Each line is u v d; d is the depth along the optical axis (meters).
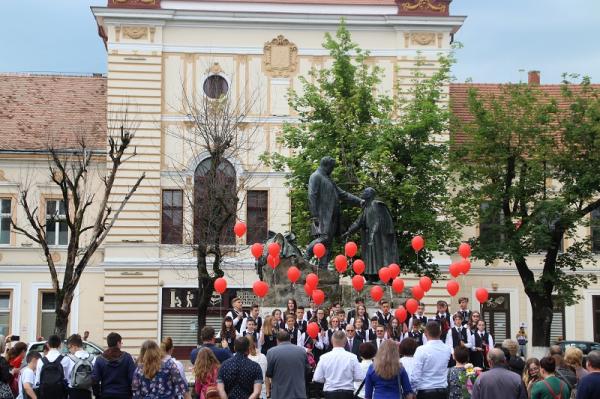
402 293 26.91
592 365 16.38
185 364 47.09
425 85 42.25
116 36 49.25
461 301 26.36
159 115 49.19
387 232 27.42
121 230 48.62
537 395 16.78
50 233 50.16
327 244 27.33
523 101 40.75
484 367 24.67
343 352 18.00
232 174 49.06
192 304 48.62
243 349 17.77
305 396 17.75
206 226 41.00
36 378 21.38
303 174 40.09
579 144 40.19
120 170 48.97
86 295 49.50
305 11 49.94
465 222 40.94
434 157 40.81
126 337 48.19
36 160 50.38
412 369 18.16
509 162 40.41
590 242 44.94
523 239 40.38
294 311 23.92
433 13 50.06
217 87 49.72
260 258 27.61
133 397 17.44
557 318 50.69
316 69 47.66
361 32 50.28
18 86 54.44
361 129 40.25
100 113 53.19
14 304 49.84
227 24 49.69
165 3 49.44
